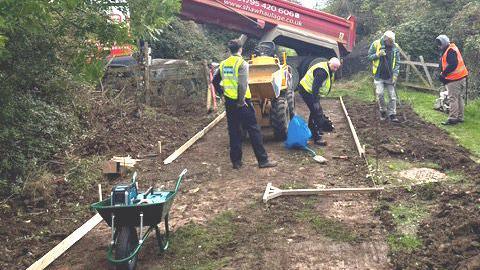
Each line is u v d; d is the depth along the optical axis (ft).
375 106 41.70
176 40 59.00
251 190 22.68
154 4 23.49
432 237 16.87
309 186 22.94
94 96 36.52
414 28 56.24
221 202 21.44
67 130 28.96
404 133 32.27
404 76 54.75
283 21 49.42
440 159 26.05
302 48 54.13
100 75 23.82
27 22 19.95
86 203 22.33
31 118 25.89
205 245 17.42
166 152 29.73
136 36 24.35
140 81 39.81
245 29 50.37
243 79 24.68
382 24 68.08
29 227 19.58
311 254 16.44
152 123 36.09
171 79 42.39
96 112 34.76
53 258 16.99
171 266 16.20
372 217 19.12
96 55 23.86
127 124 34.55
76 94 32.45
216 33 73.77
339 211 19.86
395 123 35.58
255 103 32.17
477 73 42.96
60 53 26.40
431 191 20.86
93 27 23.39
